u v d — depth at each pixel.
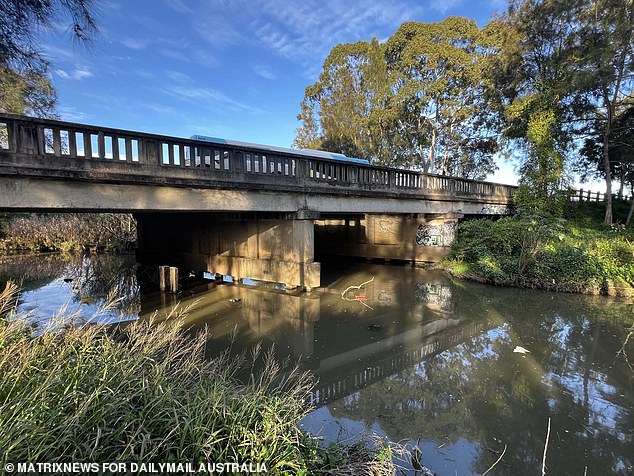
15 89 6.42
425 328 8.02
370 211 13.05
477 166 30.83
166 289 11.81
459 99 24.56
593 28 16.58
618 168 24.09
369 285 12.55
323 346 6.99
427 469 3.45
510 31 20.22
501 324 8.19
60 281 13.51
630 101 18.73
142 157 7.43
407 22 24.20
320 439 3.46
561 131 20.42
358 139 26.77
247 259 12.70
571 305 9.55
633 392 5.05
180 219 15.99
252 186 9.33
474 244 14.62
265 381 5.25
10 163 5.86
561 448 3.83
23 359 2.65
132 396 2.63
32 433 1.98
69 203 6.75
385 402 4.86
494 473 3.44
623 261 10.98
